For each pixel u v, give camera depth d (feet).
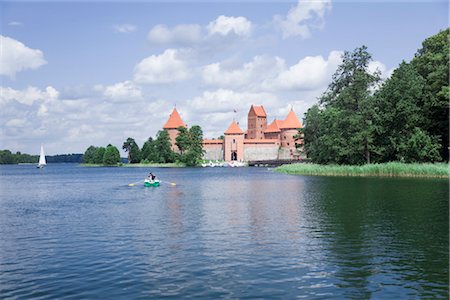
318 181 216.54
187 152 616.39
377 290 48.83
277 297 47.16
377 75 291.17
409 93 247.91
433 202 119.03
